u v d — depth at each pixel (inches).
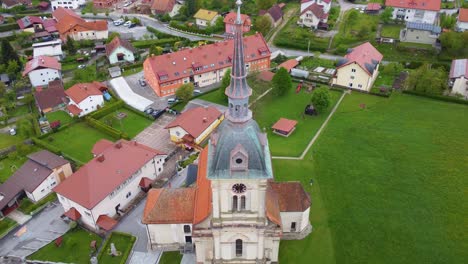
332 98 5093.5
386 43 6466.5
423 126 4471.0
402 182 3644.2
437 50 6082.7
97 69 6018.7
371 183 3627.0
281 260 2874.0
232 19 7170.3
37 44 6624.0
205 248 2674.7
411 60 6018.7
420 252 2947.8
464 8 7007.9
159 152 3718.0
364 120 4611.2
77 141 4382.4
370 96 5132.9
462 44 5895.7
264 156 2069.4
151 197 2989.7
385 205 3378.4
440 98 4963.1
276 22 7460.6
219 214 2272.4
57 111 4970.5
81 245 3075.8
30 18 7539.4
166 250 2987.2
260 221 2311.8
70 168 3821.4
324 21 7244.1
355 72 5142.7
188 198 2901.1
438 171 3777.1
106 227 3117.6
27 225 3307.1
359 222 3203.7
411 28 6250.0
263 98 5113.2
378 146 4148.6
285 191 2947.8
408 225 3179.1
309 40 6619.1
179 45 6692.9
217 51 5644.7
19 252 3048.7
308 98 5113.2
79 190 3157.0
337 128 4468.5
